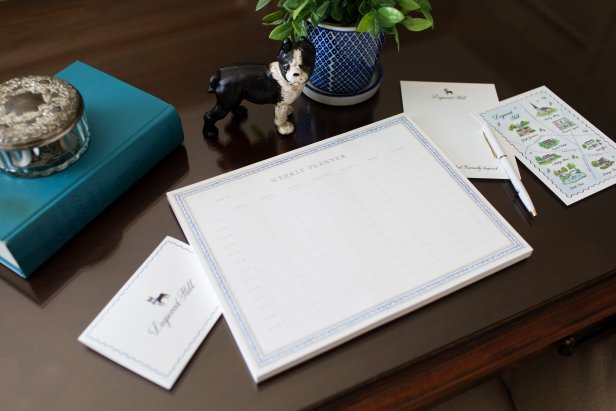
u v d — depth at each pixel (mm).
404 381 448
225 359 443
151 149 555
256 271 480
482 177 578
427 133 616
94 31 699
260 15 737
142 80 649
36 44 676
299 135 610
